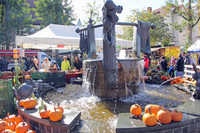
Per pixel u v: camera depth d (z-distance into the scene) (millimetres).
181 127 2566
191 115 2785
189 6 20078
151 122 2412
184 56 11094
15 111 5246
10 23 25031
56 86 6594
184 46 19000
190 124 2643
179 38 31375
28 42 9070
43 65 10164
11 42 25828
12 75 8367
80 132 2531
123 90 4617
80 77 9117
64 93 5570
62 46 13867
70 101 4531
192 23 20062
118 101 4398
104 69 4500
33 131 2854
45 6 30812
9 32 24719
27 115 3109
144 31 5316
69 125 2559
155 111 2738
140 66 4996
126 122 2549
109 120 3127
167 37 26109
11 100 5133
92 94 4965
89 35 5574
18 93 3973
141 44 5348
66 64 10734
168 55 18344
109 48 4383
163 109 2596
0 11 25984
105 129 2611
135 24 5168
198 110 3006
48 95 5359
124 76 4574
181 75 8820
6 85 4883
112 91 4578
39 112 3125
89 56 5625
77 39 10125
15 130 2961
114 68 4449
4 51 20266
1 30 24609
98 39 10664
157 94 5020
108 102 4328
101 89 4684
